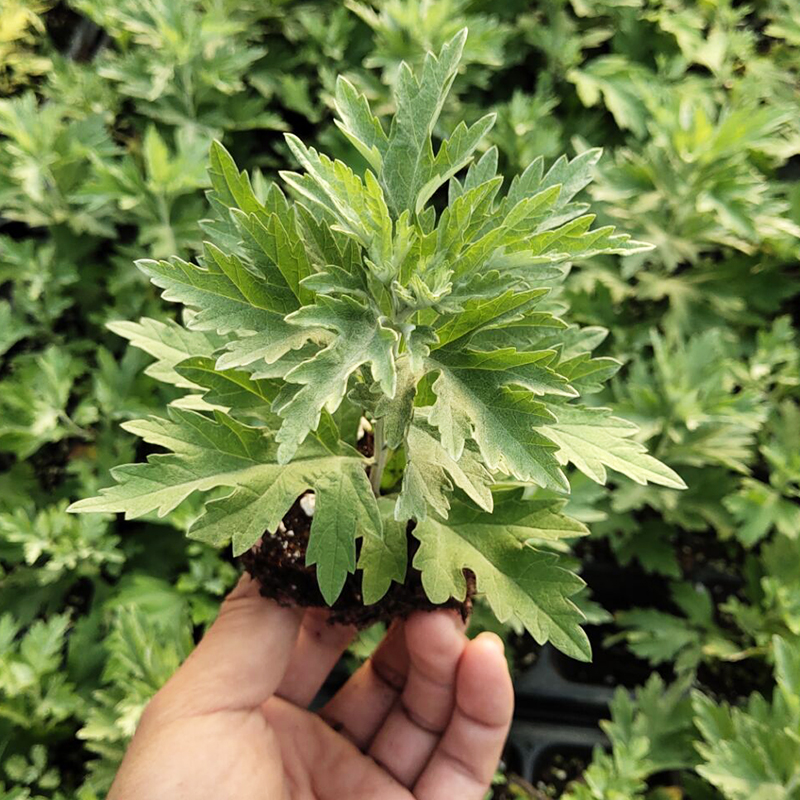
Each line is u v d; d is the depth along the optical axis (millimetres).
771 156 401
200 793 206
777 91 422
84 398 368
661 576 379
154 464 170
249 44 441
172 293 160
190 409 188
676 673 358
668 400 335
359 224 154
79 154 370
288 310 167
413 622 216
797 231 350
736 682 359
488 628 317
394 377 146
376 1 435
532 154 375
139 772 205
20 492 347
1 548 328
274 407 160
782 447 352
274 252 164
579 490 280
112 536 332
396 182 173
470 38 385
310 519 202
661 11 429
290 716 257
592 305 371
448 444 153
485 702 238
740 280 380
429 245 160
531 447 153
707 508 348
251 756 221
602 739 335
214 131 393
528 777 324
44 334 384
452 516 193
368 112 172
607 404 352
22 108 360
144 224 364
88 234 394
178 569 342
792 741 272
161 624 309
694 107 382
